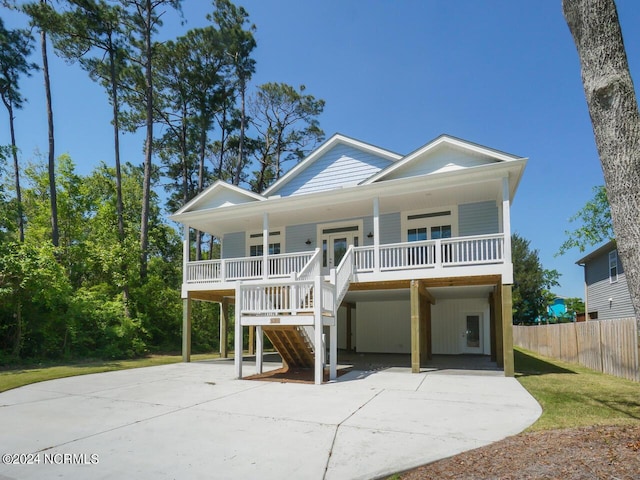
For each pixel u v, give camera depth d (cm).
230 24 2633
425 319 1455
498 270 1044
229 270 1425
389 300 1811
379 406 681
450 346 1762
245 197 1549
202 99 2606
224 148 3161
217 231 1786
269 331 1085
